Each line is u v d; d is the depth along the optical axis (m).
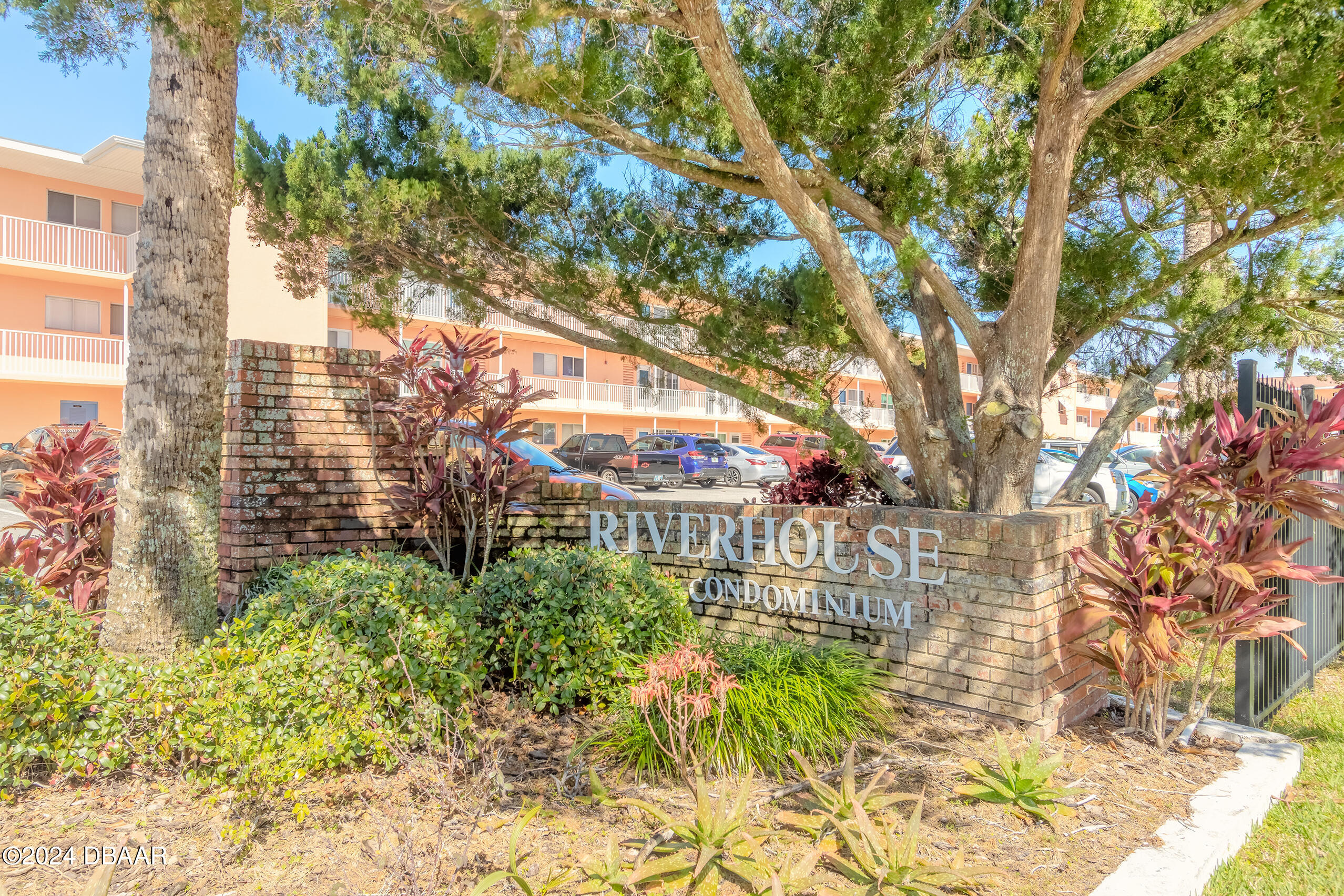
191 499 4.12
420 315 23.06
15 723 3.03
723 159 5.57
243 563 5.37
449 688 3.81
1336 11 4.66
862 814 2.86
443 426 5.43
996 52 5.72
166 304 4.06
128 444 4.06
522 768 3.64
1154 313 6.97
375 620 3.72
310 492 5.70
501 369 28.25
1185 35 4.26
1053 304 5.01
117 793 3.17
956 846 3.06
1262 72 5.23
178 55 4.05
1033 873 2.86
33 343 20.95
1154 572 3.99
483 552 6.36
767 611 5.39
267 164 6.06
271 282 20.16
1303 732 4.73
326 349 5.82
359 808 3.16
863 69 4.66
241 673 3.26
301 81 5.95
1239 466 4.08
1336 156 4.68
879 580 4.80
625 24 4.46
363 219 5.56
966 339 5.38
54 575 4.88
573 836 2.99
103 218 22.80
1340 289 5.98
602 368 32.19
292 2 4.02
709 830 2.83
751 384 5.87
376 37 4.96
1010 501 5.11
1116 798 3.53
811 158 5.06
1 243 20.00
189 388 4.11
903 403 5.13
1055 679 4.34
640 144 4.92
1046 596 4.25
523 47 3.91
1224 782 3.71
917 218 5.25
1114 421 6.31
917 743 3.96
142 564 4.01
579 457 21.70
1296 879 3.04
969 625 4.41
